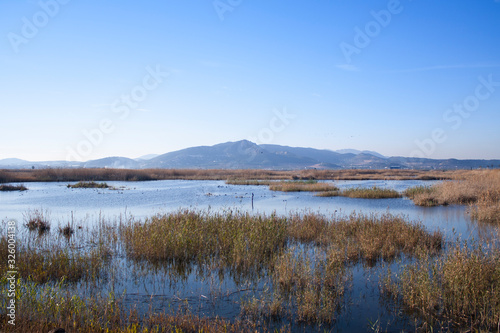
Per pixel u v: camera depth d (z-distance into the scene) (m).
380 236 12.20
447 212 20.09
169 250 10.78
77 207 23.58
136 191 36.94
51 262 9.34
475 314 6.67
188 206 24.00
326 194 31.33
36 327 5.96
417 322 6.72
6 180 49.44
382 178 66.75
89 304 7.09
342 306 7.47
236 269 9.83
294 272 8.88
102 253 10.85
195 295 8.08
